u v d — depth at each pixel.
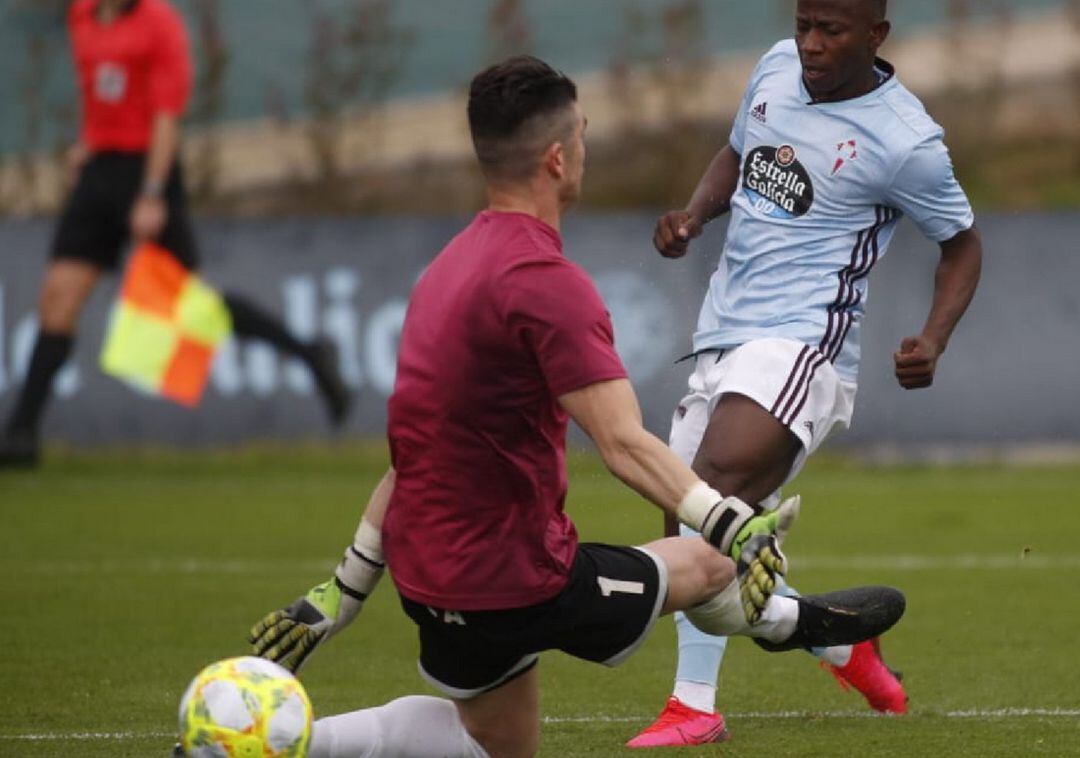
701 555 16.95
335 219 48.03
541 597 15.98
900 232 47.94
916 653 26.56
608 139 66.94
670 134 66.38
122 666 25.33
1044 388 48.41
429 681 16.91
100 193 44.97
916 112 21.19
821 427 20.97
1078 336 48.38
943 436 48.72
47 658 25.95
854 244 21.27
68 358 46.62
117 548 37.25
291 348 47.91
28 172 61.66
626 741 20.48
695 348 21.86
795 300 21.12
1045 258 48.34
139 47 43.34
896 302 48.09
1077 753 19.47
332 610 17.12
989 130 70.69
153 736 20.69
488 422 15.73
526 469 15.86
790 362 20.64
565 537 16.25
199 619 29.31
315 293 47.94
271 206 64.19
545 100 15.91
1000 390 48.50
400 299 48.28
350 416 48.22
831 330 21.09
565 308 15.42
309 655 17.33
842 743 20.12
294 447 48.28
